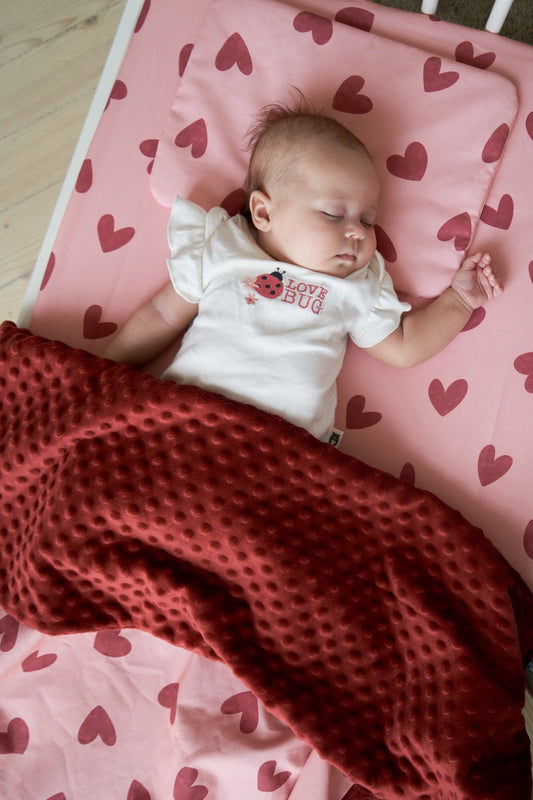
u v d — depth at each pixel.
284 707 0.89
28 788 0.93
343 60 1.08
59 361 0.95
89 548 0.91
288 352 0.94
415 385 1.02
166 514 0.90
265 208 0.99
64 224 1.08
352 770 0.87
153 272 1.07
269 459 0.90
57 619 0.93
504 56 1.08
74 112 1.41
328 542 0.91
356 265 0.97
